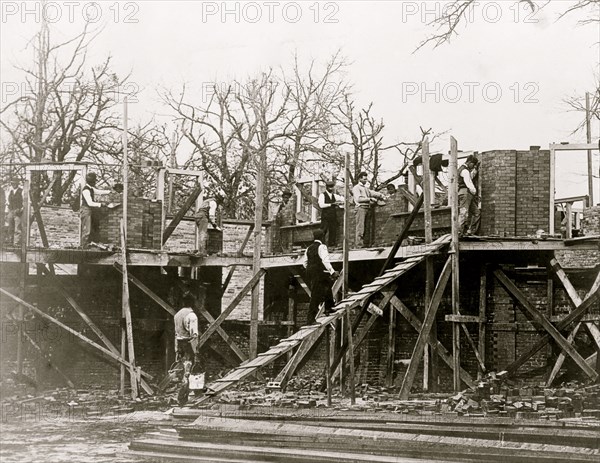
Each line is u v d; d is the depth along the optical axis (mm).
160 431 14562
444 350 18938
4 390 20000
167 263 21938
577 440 11781
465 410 14727
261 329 24406
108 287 22266
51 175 36188
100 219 22172
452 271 18469
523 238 18594
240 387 20391
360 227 21875
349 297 18141
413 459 11727
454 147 18625
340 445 12406
